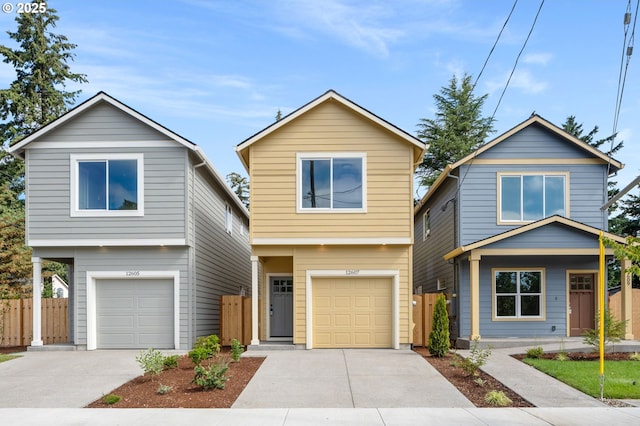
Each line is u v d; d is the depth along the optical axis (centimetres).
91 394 1095
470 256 1728
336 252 1650
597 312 1700
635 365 1336
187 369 1309
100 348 1658
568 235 1712
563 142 1872
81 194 1664
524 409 967
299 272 1642
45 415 937
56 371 1317
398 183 1648
